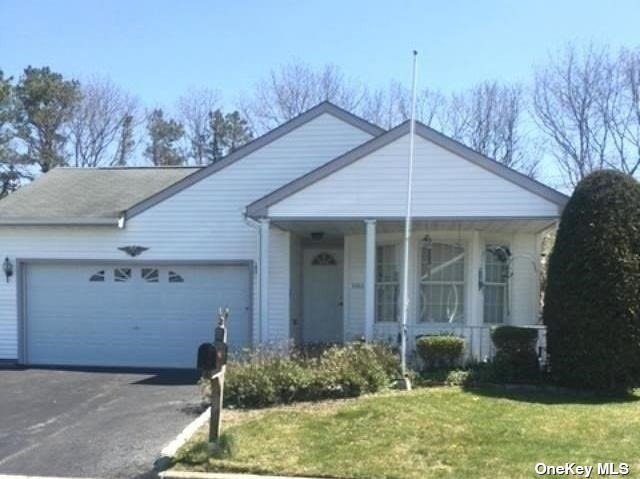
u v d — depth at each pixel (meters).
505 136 35.22
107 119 43.00
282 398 10.39
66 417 10.23
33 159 40.12
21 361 16.80
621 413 9.35
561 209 12.89
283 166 16.56
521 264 15.49
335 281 17.77
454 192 13.16
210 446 7.68
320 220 13.63
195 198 16.66
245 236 16.53
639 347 11.16
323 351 12.53
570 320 11.48
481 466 7.06
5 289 16.91
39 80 40.38
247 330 16.45
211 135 45.84
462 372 12.20
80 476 7.48
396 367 11.69
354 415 9.05
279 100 38.72
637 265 11.27
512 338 12.22
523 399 10.41
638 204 11.50
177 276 16.72
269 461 7.39
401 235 15.14
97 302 16.86
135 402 11.34
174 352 16.62
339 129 16.48
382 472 7.00
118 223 16.53
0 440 8.91
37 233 16.88
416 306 14.89
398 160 13.33
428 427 8.39
